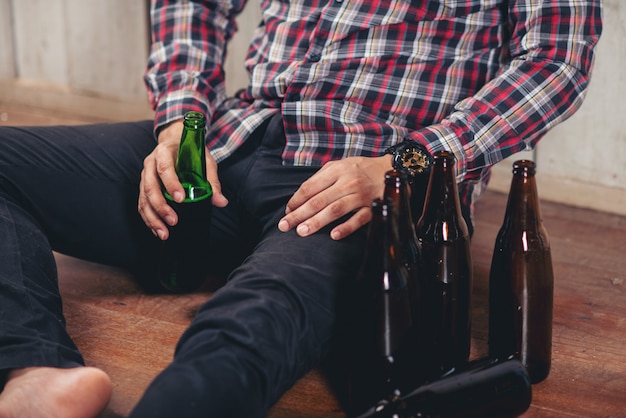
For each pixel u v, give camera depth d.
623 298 2.07
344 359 1.65
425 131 1.70
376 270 1.46
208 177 1.76
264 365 1.38
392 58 1.79
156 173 1.74
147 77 2.02
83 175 1.86
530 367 1.68
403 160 1.68
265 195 1.79
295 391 1.70
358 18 1.79
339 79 1.80
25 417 1.46
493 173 2.65
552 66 1.75
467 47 1.81
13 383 1.49
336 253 1.56
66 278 2.11
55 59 3.22
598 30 1.79
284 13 1.90
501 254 1.64
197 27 2.05
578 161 2.55
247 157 1.84
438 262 1.60
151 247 1.92
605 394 1.70
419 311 1.54
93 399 1.47
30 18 3.19
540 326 1.66
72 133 1.92
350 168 1.63
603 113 2.47
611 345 1.87
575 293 2.08
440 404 1.43
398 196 1.49
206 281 2.10
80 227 1.87
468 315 1.65
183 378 1.32
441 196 1.58
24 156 1.83
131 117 3.16
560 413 1.64
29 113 3.25
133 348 1.83
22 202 1.83
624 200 2.51
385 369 1.50
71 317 1.94
